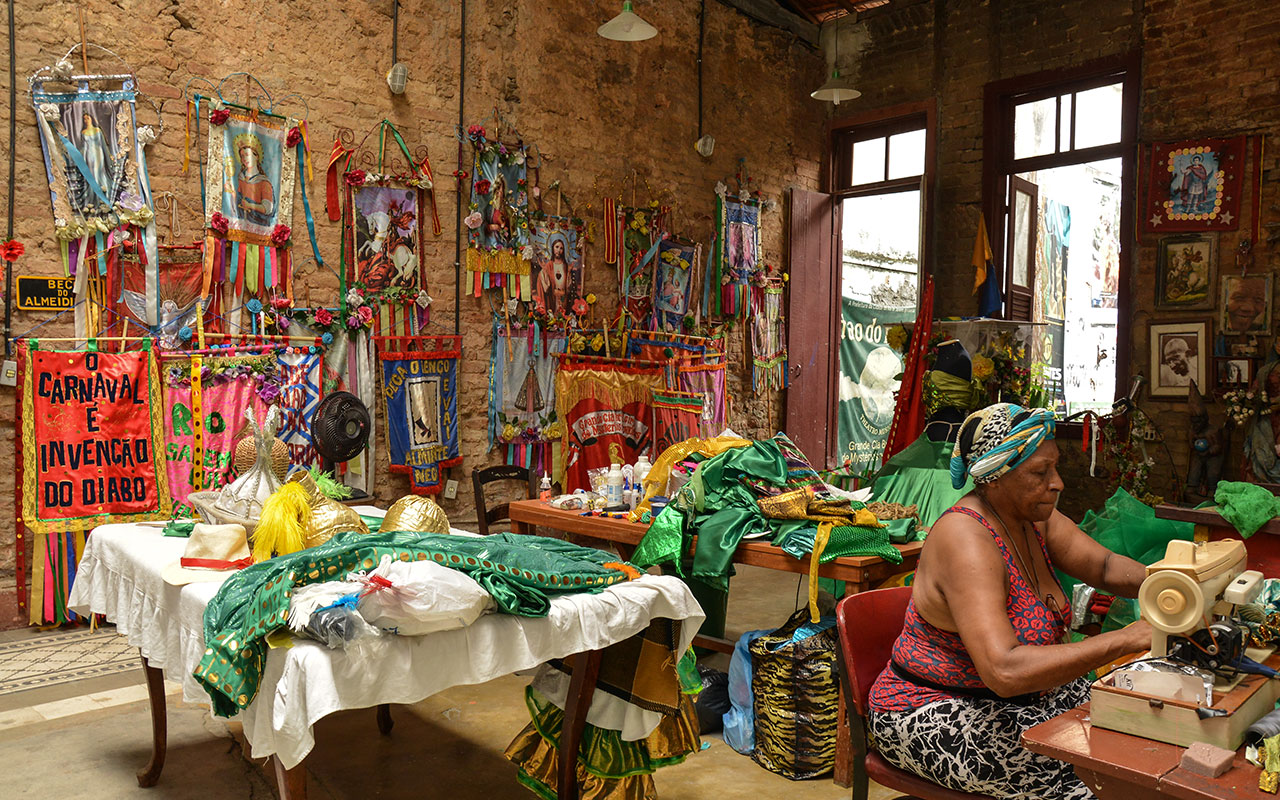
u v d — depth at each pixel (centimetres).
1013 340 688
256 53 577
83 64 512
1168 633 166
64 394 501
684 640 276
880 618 236
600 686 273
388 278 636
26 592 502
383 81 636
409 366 645
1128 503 353
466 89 682
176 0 544
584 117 761
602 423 757
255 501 298
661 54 822
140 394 522
